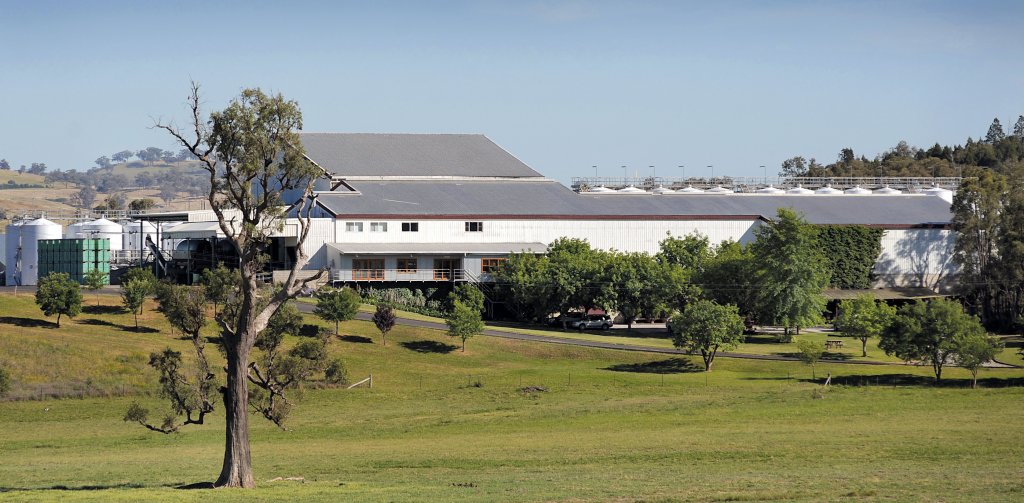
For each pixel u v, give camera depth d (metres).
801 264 125.88
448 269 141.62
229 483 48.88
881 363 110.88
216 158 49.66
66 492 46.44
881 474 51.88
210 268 134.88
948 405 81.94
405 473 54.47
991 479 49.69
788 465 56.16
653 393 91.19
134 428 74.31
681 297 131.38
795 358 113.19
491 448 63.53
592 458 59.22
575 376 100.44
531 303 135.00
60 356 95.00
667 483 49.31
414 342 114.69
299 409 82.88
